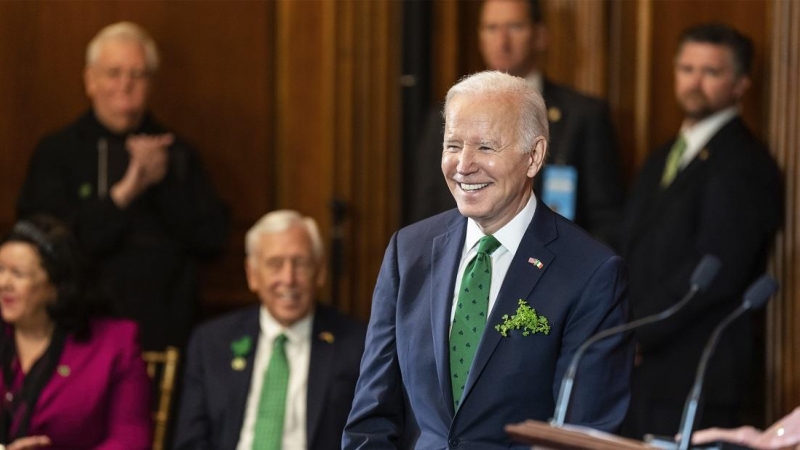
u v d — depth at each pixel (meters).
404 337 8.96
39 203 15.81
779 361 15.50
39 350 13.04
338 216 17.66
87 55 17.11
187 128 17.94
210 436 13.41
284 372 13.49
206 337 13.75
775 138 15.73
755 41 16.77
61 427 12.78
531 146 8.68
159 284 15.89
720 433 9.91
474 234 9.02
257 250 13.61
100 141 16.05
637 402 14.64
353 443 8.99
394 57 17.67
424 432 8.86
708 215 14.62
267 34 17.94
